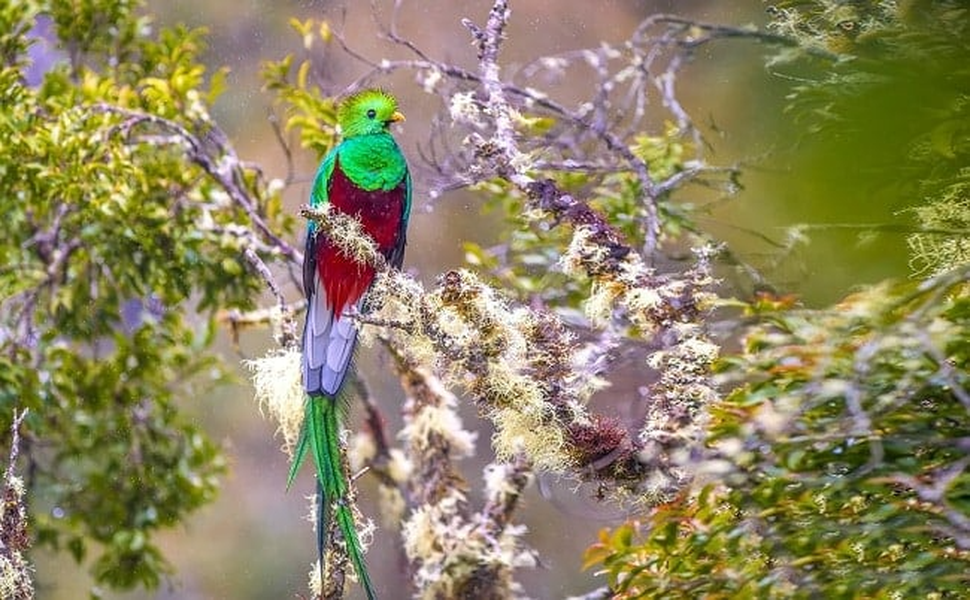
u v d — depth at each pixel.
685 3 17.56
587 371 8.33
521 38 18.22
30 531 12.66
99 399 12.56
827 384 6.41
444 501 11.44
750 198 6.14
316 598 8.90
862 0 7.91
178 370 12.90
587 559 8.10
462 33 18.84
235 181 12.28
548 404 8.05
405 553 12.62
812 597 7.05
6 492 9.48
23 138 11.34
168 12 19.19
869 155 4.51
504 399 8.02
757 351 7.25
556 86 16.86
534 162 10.47
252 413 19.27
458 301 8.06
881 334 6.12
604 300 8.54
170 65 12.84
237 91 18.95
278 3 19.16
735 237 11.41
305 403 8.63
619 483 8.16
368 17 19.00
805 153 4.66
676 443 8.00
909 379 6.48
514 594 11.23
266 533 19.72
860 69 5.35
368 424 12.18
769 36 9.48
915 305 6.49
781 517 7.26
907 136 4.50
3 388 11.80
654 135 12.88
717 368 7.26
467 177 9.93
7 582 9.33
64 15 12.73
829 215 4.70
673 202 11.10
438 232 17.77
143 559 12.96
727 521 7.41
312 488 19.95
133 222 11.76
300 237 13.14
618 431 8.13
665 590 7.65
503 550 11.21
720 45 12.34
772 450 6.95
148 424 12.78
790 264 9.31
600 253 8.62
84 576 18.33
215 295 12.26
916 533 6.79
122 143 11.66
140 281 12.32
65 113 11.40
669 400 8.09
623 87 16.56
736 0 16.22
